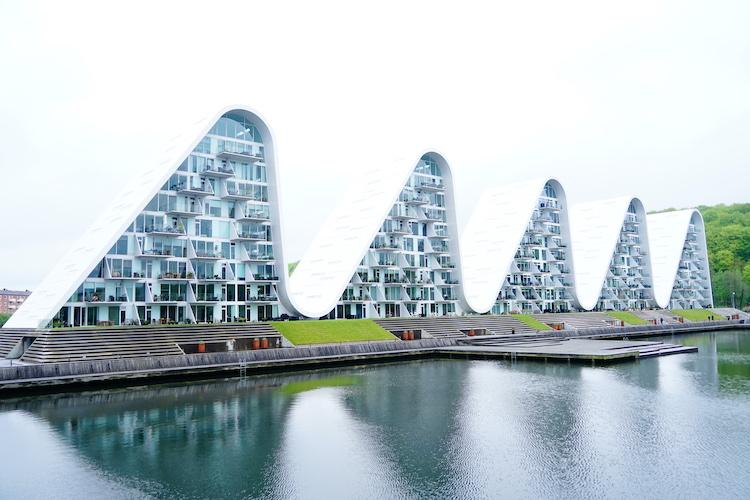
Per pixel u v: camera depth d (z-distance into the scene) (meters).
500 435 33.84
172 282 67.62
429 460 29.59
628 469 28.00
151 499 24.83
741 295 174.50
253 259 73.50
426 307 96.31
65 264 71.00
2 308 140.12
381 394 45.97
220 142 73.06
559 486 25.98
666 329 112.31
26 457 30.05
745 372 56.69
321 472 27.94
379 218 87.94
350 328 75.06
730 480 26.48
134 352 53.81
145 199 64.44
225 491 25.64
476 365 64.31
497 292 102.81
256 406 41.56
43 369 45.75
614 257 132.62
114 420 37.44
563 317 108.06
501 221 115.19
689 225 156.75
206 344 58.97
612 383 50.62
